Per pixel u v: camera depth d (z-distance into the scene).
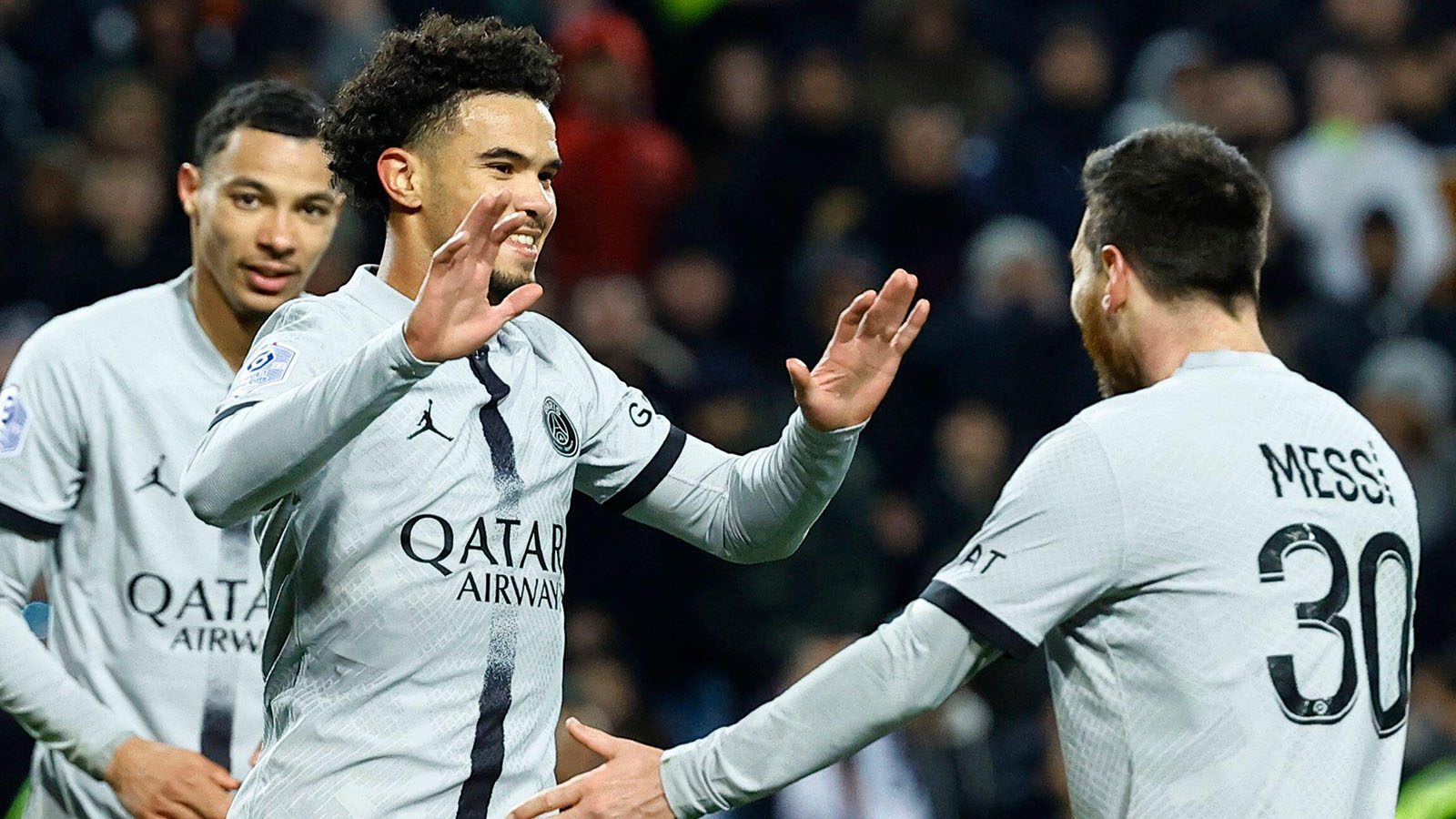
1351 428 11.96
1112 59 40.84
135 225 30.31
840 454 12.34
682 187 35.41
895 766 25.59
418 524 11.24
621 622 27.95
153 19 32.72
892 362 12.23
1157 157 12.07
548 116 11.91
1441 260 38.44
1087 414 11.64
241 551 14.88
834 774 25.55
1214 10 41.97
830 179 34.91
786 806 25.58
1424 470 32.06
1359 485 11.70
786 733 11.49
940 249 34.19
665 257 34.16
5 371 28.66
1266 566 11.27
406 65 11.73
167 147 31.41
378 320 11.66
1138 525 11.23
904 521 29.62
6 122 33.06
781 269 34.59
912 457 31.39
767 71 37.31
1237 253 11.98
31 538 14.69
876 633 11.56
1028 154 36.72
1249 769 11.09
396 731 11.19
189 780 13.86
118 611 14.79
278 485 10.57
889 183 34.41
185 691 14.77
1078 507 11.26
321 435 10.40
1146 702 11.31
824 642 26.62
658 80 37.88
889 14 36.72
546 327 12.42
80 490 14.93
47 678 14.12
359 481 11.22
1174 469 11.31
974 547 11.51
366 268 12.01
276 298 14.95
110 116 30.89
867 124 35.91
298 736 11.32
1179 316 12.03
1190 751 11.18
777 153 35.00
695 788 11.59
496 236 10.27
